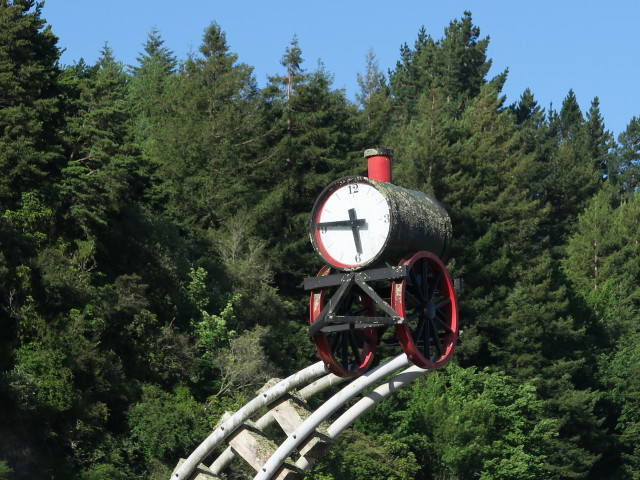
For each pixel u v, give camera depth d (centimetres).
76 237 5594
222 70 8600
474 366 7306
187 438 5103
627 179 15038
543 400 7675
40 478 4531
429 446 6412
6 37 5716
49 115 5631
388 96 13688
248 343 5997
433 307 2319
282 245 7744
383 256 2234
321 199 2292
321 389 2727
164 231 6391
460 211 8538
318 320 2222
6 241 5062
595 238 11019
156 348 5597
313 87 8431
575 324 8931
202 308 6291
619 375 8481
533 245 9100
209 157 7981
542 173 13125
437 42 15150
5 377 4584
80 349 4966
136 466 4975
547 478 7094
